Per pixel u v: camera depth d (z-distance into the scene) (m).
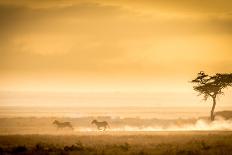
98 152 110.31
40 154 109.69
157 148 117.44
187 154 107.00
